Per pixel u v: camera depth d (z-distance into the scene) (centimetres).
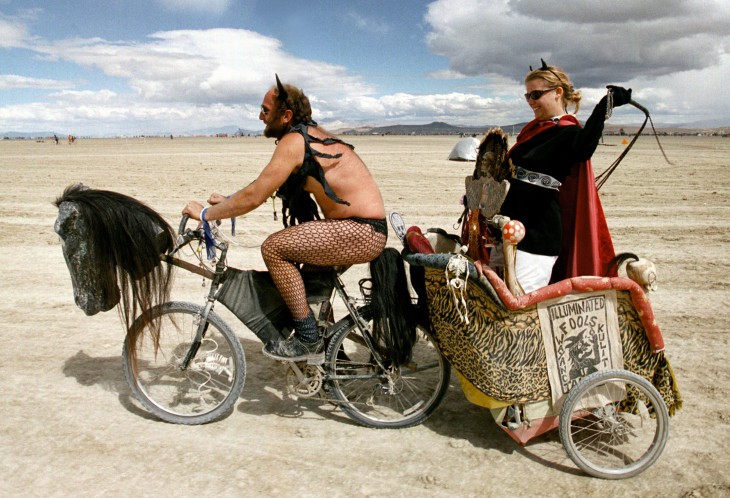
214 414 366
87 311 355
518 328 314
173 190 1488
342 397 365
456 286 303
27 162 2572
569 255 360
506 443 347
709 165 2281
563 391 324
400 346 349
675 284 644
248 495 297
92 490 300
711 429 356
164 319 389
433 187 1580
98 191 346
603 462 326
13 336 503
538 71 343
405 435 358
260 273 360
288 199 348
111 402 393
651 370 331
